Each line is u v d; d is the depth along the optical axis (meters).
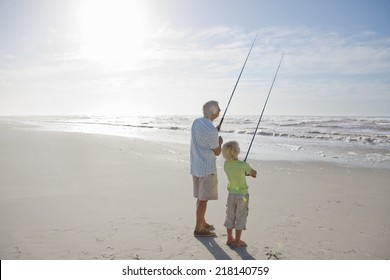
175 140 15.29
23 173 6.79
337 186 6.21
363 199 5.21
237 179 3.23
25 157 9.03
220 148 3.45
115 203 4.71
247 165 3.23
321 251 3.17
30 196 5.02
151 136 18.03
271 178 6.98
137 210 4.38
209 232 3.51
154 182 6.13
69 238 3.41
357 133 18.91
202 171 3.45
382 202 5.02
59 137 15.66
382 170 8.03
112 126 31.12
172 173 7.04
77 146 11.98
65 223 3.85
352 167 8.46
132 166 7.89
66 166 7.71
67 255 3.02
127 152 10.58
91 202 4.74
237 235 3.22
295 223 3.98
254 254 3.09
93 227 3.72
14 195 5.07
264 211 4.49
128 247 3.21
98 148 11.45
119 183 6.02
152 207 4.53
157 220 3.99
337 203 4.94
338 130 21.62
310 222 4.02
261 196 5.38
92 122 43.44
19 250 3.11
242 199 3.21
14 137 15.41
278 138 17.23
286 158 10.11
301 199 5.18
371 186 6.23
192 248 3.20
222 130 23.00
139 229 3.68
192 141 3.58
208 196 3.46
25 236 3.45
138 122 42.62
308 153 11.34
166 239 3.41
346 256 3.07
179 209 4.44
